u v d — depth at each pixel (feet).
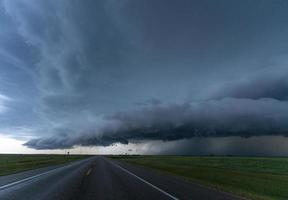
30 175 104.58
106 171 126.11
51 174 109.09
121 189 64.54
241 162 270.26
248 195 61.26
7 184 74.28
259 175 120.57
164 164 223.10
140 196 54.70
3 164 211.41
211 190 66.44
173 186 72.49
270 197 61.93
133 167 164.66
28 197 52.31
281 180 99.81
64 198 51.37
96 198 51.65
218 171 143.74
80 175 104.01
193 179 94.43
